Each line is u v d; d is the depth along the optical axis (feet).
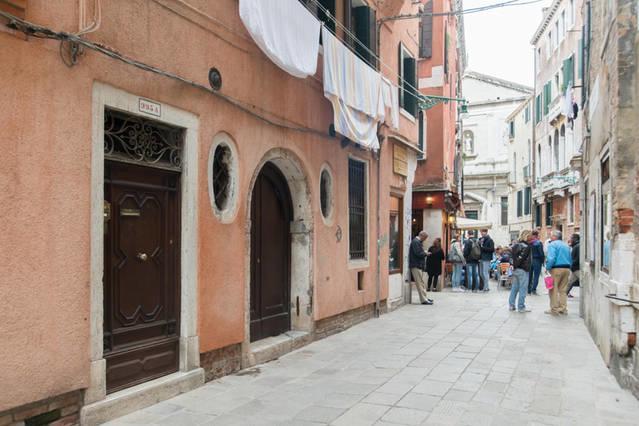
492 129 146.82
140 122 17.15
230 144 21.15
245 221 21.94
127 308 16.79
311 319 27.84
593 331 29.04
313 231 27.91
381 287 38.40
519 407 17.49
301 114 26.81
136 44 16.38
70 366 14.07
